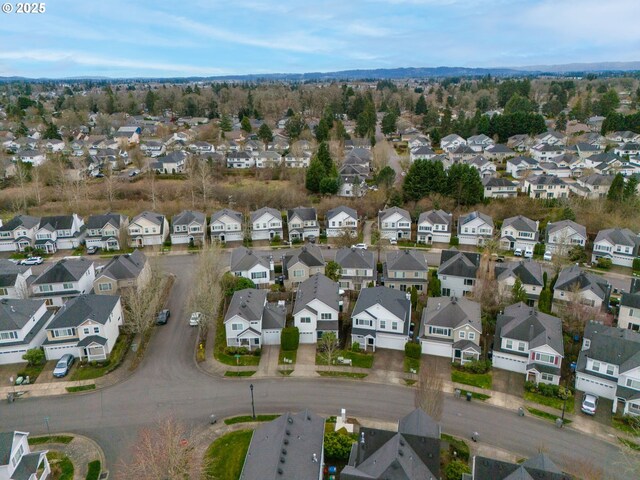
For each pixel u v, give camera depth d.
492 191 114.25
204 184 114.12
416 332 60.88
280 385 51.88
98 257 87.38
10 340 55.47
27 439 43.78
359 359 56.25
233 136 183.00
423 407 44.38
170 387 51.56
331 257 84.94
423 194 108.81
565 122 183.75
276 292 70.75
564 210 96.44
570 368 54.47
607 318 60.84
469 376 53.12
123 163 152.00
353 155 142.50
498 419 46.84
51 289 68.06
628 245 80.81
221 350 57.78
